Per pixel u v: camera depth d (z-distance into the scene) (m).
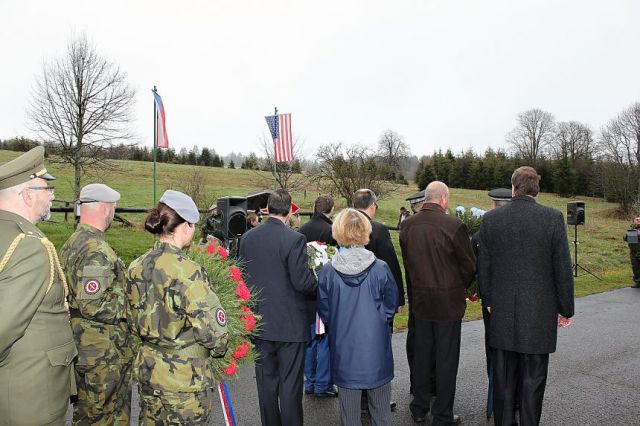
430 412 4.55
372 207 4.61
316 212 5.09
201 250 3.49
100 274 3.10
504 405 3.89
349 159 21.06
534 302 3.67
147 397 2.53
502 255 3.79
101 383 3.24
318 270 4.36
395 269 4.41
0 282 2.22
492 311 3.86
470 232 7.42
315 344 5.04
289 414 3.69
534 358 3.74
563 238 3.64
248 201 5.98
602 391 5.09
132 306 2.58
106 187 3.42
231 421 3.50
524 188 3.84
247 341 3.40
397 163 57.12
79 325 3.22
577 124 66.56
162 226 2.60
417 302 4.19
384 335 3.53
